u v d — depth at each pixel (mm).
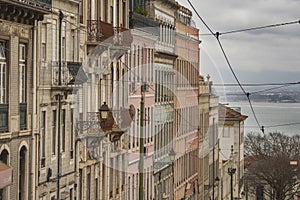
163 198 76375
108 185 58594
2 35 41031
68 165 50094
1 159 41062
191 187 88125
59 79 47656
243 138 130500
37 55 45094
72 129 50688
